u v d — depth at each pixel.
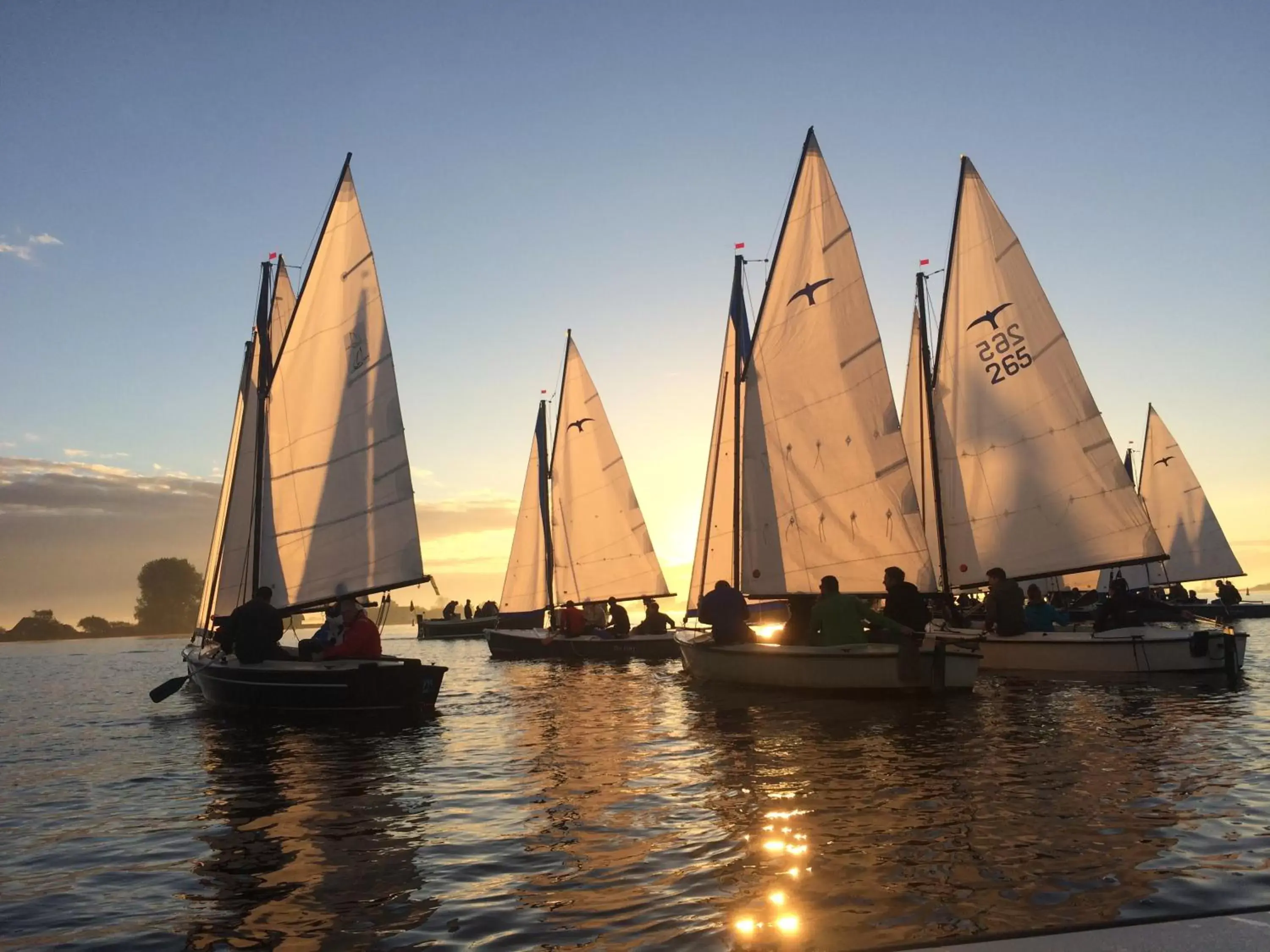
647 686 23.27
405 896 6.54
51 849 8.35
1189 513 50.94
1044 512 26.45
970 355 27.38
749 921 5.68
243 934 5.93
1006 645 21.94
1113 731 12.94
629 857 7.29
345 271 23.50
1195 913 5.52
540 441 45.25
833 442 22.80
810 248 23.12
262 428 24.08
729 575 31.80
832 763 11.05
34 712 21.70
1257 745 11.49
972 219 27.19
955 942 4.37
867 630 18.98
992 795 9.01
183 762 13.22
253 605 18.92
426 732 15.59
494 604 72.44
